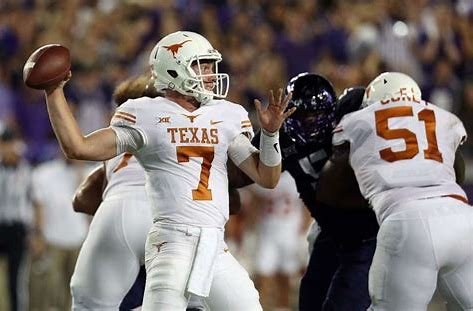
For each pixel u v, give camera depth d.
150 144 12.59
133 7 36.09
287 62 33.97
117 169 14.90
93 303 14.52
